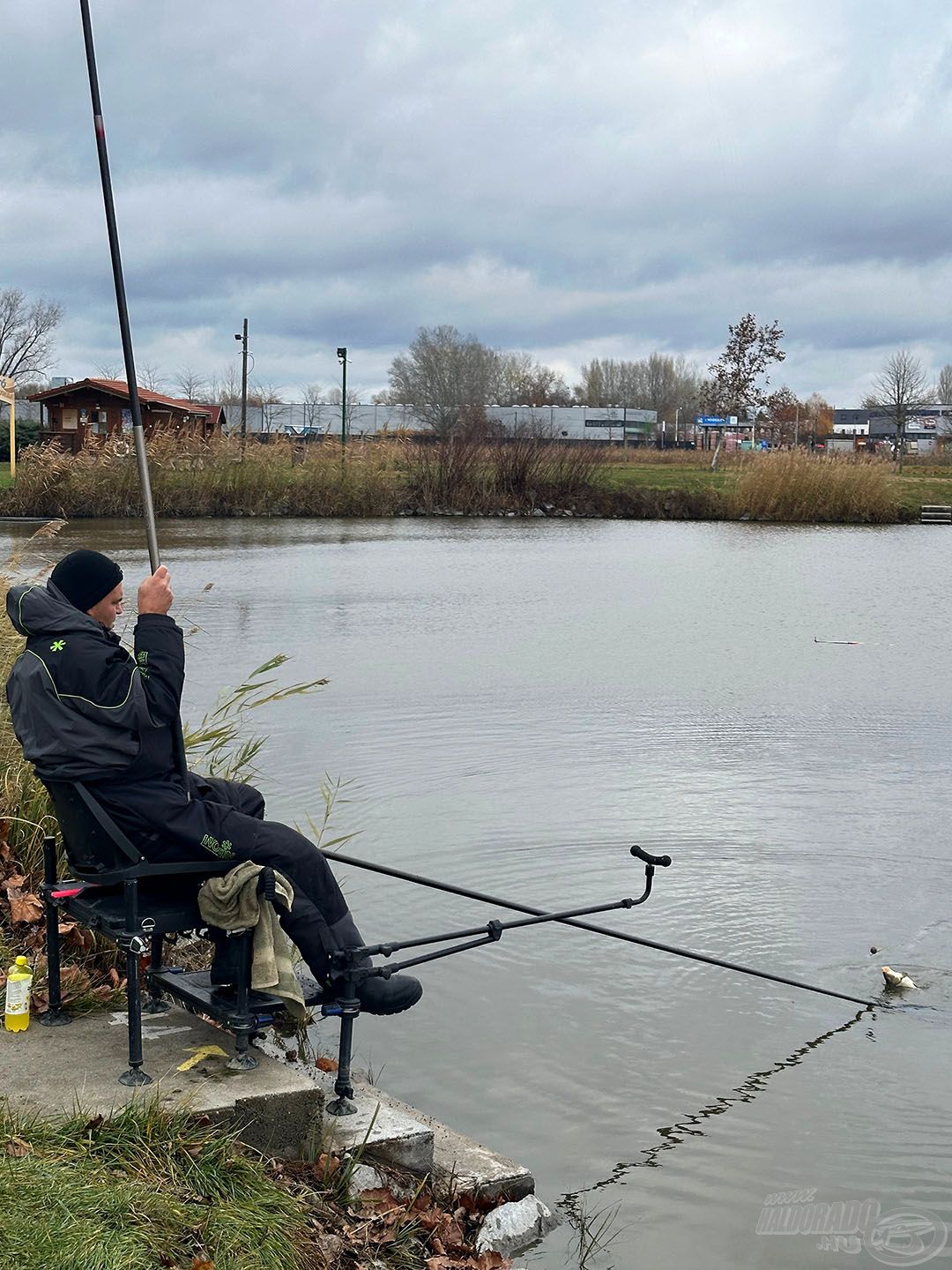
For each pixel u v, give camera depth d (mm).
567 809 8930
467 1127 4770
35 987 4797
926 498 46969
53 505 38625
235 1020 4066
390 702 12547
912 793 9453
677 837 8352
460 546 32000
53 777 3994
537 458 44969
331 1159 4012
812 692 13414
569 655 15656
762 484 44250
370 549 30453
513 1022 5672
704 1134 4770
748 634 17734
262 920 4043
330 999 4355
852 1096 5074
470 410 62531
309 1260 3555
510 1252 4023
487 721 11727
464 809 8883
